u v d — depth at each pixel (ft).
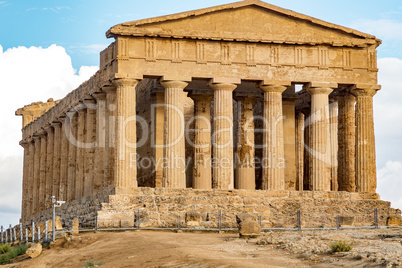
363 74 219.82
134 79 204.33
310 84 216.33
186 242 148.56
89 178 233.76
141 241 152.25
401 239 134.41
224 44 211.61
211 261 120.78
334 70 218.18
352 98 234.99
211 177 247.70
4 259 163.02
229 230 177.99
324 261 118.83
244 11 213.87
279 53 215.10
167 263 124.98
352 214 200.54
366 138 219.20
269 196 202.80
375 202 204.74
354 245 129.18
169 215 185.37
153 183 230.48
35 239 178.50
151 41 206.80
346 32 218.79
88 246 156.97
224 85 210.18
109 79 209.26
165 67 206.90
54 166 273.75
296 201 200.23
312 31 217.77
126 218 182.91
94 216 184.55
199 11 208.64
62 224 206.49
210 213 186.70
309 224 194.49
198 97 232.73
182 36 207.31
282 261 121.70
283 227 192.44
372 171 218.59
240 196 199.93
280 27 215.72
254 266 114.62
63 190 262.47
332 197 207.51
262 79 212.84
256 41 212.23
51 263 148.15
